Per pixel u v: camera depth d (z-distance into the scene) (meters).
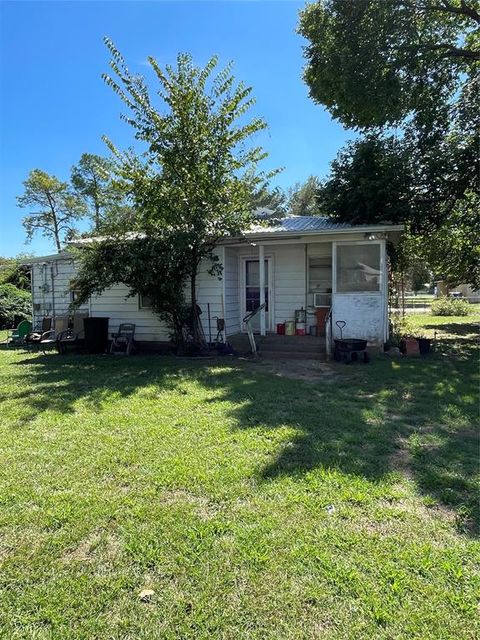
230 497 3.18
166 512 2.99
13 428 4.91
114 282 10.21
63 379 7.58
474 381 6.89
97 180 31.61
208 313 10.93
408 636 1.94
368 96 11.23
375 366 8.30
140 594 2.23
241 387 6.66
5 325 20.30
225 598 2.19
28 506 3.13
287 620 2.04
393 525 2.80
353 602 2.14
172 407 5.62
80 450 4.16
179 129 9.11
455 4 12.30
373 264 9.63
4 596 2.23
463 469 3.61
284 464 3.74
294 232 9.63
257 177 10.14
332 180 11.87
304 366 8.46
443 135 12.52
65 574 2.39
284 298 11.74
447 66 12.48
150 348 11.61
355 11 10.95
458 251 16.31
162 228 9.84
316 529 2.76
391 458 3.88
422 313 23.66
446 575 2.31
